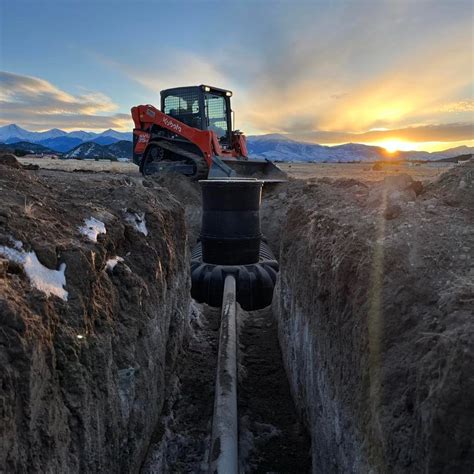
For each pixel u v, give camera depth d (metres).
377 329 3.62
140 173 19.61
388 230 4.58
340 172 36.56
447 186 5.47
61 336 3.56
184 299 8.89
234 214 11.78
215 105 19.58
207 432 6.46
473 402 2.51
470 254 3.87
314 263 5.95
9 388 2.76
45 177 8.16
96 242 4.86
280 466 5.89
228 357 7.62
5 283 3.36
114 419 4.28
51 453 3.11
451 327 2.98
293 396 7.25
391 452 2.98
